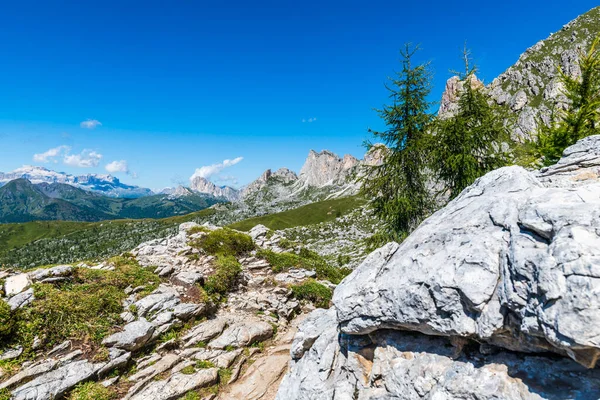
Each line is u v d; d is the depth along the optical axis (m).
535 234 5.66
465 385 5.83
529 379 5.34
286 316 18.39
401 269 7.46
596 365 4.84
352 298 8.24
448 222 7.85
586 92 15.55
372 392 7.45
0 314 11.48
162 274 18.64
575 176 8.45
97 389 10.77
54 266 16.53
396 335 7.76
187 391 11.55
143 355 13.00
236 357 13.98
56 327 12.32
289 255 26.47
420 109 18.88
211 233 26.11
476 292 5.77
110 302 14.41
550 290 4.71
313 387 8.63
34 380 10.48
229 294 19.52
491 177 8.48
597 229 4.86
